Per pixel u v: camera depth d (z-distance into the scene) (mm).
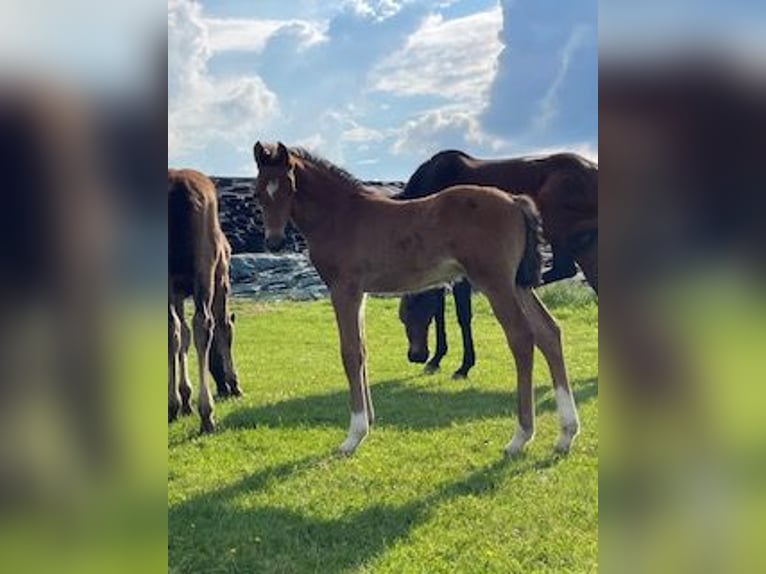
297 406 7367
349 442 5816
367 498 4770
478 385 8242
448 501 4652
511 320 5664
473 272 5711
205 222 6348
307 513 4539
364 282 6043
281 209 6066
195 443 6059
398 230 5922
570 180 7816
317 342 11305
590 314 12656
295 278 16453
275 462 5555
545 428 6250
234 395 7883
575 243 7938
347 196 6125
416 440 6082
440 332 9219
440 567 3750
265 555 3951
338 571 3738
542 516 4367
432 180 8406
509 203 5699
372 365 9523
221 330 7816
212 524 4371
